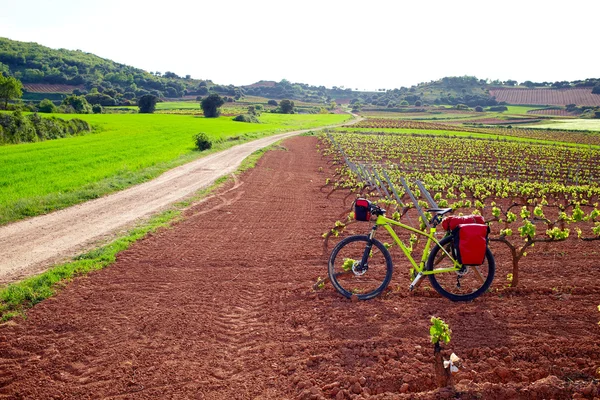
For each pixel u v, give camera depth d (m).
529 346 4.46
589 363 4.11
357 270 5.95
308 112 184.00
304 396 3.73
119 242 9.04
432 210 5.89
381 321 5.16
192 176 21.11
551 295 5.88
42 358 4.53
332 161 32.31
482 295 5.94
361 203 5.84
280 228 10.66
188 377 4.11
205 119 90.44
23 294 6.14
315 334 4.88
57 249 9.03
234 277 6.93
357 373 4.04
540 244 8.95
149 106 110.06
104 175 20.02
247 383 3.99
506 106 186.25
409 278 6.71
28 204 13.17
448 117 148.62
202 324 5.22
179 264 7.64
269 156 32.34
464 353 4.36
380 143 51.22
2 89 79.38
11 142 39.81
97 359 4.47
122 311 5.62
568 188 17.50
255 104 182.38
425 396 3.54
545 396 3.57
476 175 29.03
